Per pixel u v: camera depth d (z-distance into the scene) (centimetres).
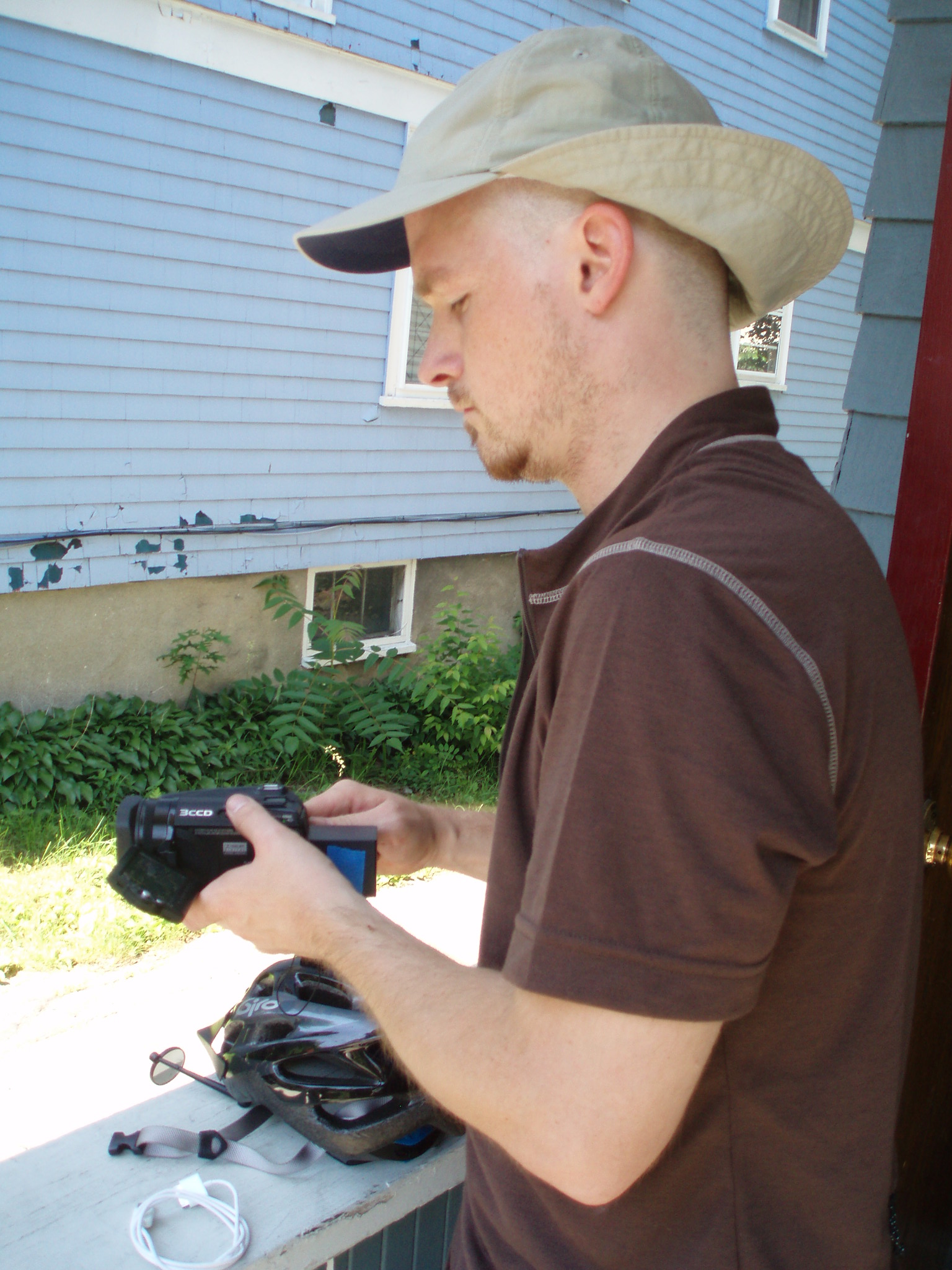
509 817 95
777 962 85
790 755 75
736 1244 88
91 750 512
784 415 1014
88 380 534
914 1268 180
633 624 75
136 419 555
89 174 511
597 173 87
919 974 168
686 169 88
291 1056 151
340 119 598
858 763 81
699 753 72
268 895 104
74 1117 163
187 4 519
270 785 119
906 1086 171
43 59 486
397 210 91
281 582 628
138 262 538
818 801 77
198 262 559
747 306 108
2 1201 139
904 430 215
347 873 118
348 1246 141
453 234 96
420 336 672
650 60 96
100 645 569
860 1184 92
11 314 503
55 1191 141
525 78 93
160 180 535
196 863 110
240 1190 143
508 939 94
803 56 901
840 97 955
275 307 595
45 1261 128
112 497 555
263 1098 156
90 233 518
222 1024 169
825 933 85
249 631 632
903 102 207
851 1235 92
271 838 106
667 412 94
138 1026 194
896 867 88
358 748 615
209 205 555
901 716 86
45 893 405
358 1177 146
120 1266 128
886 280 214
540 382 95
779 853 74
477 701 627
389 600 727
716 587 76
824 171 93
